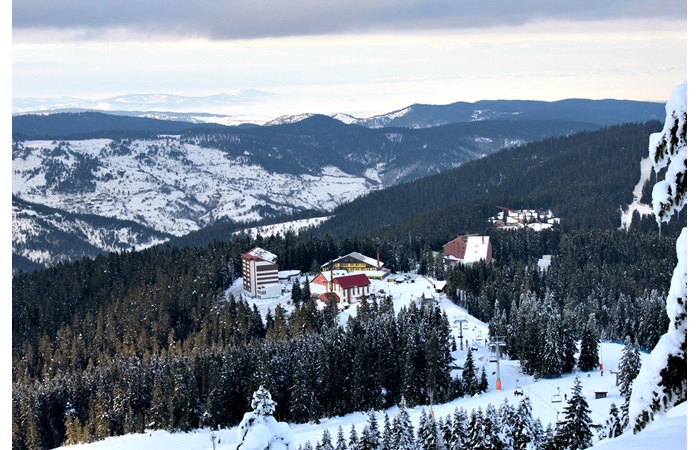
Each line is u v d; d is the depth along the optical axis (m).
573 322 123.38
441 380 102.56
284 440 42.69
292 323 137.00
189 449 97.50
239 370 109.50
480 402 96.50
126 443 104.00
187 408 107.81
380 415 101.69
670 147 12.68
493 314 149.75
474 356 120.31
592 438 66.12
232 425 106.56
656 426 11.83
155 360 122.19
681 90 12.50
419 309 127.75
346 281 158.88
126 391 113.50
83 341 152.75
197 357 116.31
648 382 13.16
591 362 107.50
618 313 146.50
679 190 12.54
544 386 99.88
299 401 103.06
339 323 142.25
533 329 110.50
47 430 113.19
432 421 73.56
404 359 107.25
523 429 66.38
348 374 108.19
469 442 67.75
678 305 12.75
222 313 150.00
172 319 162.62
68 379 122.88
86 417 115.12
